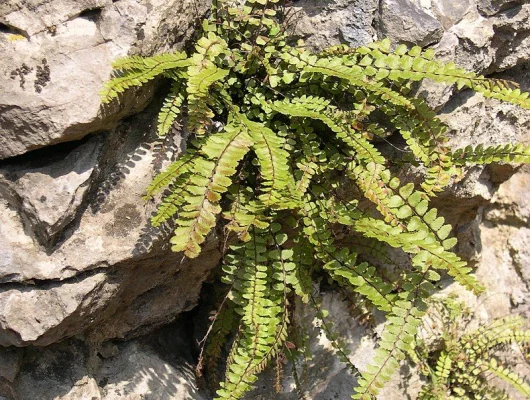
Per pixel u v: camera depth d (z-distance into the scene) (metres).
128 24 0.40
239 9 0.44
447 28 0.46
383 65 0.43
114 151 0.42
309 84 0.45
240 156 0.39
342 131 0.42
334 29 0.45
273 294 0.44
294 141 0.43
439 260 0.40
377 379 0.40
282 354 0.45
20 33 0.39
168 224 0.43
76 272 0.41
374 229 0.42
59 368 0.45
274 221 0.44
